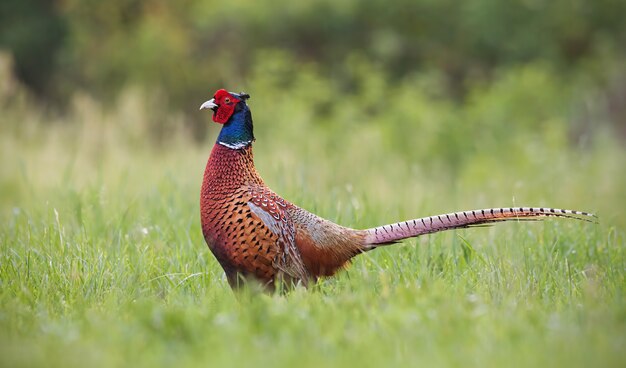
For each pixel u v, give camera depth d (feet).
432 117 90.07
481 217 34.99
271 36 113.09
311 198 46.03
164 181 52.95
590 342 25.68
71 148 76.69
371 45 111.86
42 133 81.87
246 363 24.09
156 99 92.43
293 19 111.86
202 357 24.68
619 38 114.32
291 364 24.04
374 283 32.83
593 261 39.37
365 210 45.68
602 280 34.83
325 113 100.22
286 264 33.40
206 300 31.45
